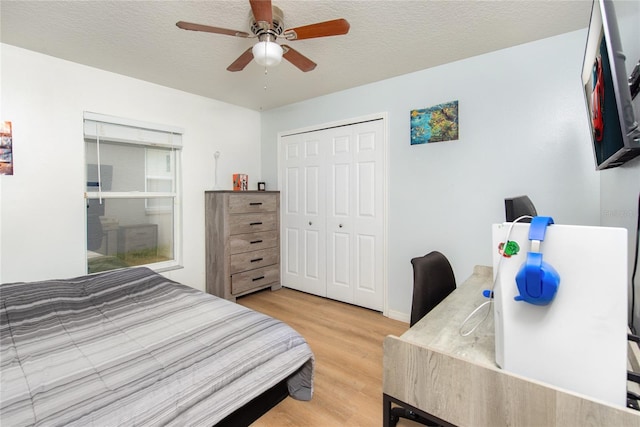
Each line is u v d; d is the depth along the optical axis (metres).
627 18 1.03
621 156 1.00
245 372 1.25
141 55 2.32
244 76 2.74
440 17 1.82
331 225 3.31
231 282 3.18
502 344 0.74
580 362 0.65
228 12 1.77
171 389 1.06
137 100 2.79
